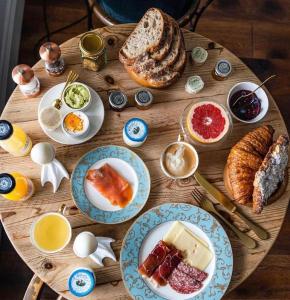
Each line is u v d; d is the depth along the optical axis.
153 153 1.33
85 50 1.29
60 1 2.13
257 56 2.19
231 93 1.37
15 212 1.25
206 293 1.22
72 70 1.38
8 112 1.33
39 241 1.21
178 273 1.23
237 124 1.38
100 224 1.26
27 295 1.27
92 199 1.27
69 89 1.32
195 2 1.59
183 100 1.38
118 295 1.22
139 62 1.32
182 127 1.35
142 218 1.25
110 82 1.38
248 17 2.22
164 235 1.26
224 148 1.35
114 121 1.35
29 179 1.28
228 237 1.28
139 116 1.36
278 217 1.31
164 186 1.31
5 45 1.90
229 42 2.19
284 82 2.17
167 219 1.26
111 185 1.28
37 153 1.20
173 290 1.22
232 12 2.21
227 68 1.37
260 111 1.37
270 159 1.21
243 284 1.90
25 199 1.26
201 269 1.24
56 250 1.20
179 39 1.33
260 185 1.19
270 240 1.29
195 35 1.44
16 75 1.25
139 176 1.29
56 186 1.27
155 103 1.37
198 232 1.26
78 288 1.17
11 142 1.23
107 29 1.42
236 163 1.25
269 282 1.92
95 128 1.32
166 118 1.36
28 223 1.25
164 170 1.28
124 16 1.60
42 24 2.10
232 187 1.25
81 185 1.27
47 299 1.79
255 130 1.30
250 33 2.21
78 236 1.15
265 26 2.23
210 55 1.43
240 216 1.29
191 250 1.25
